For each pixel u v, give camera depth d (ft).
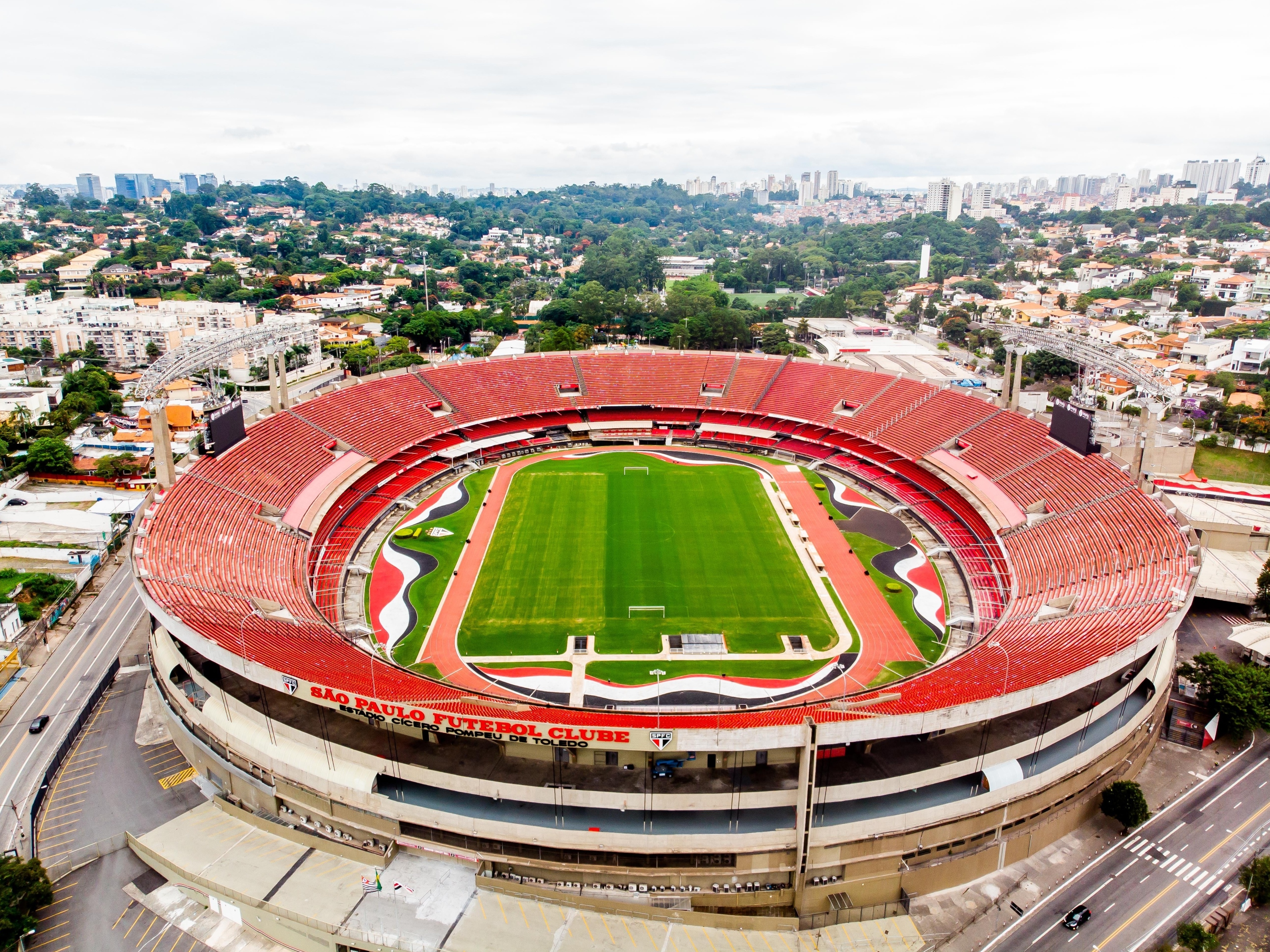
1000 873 163.32
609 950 141.59
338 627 228.43
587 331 654.53
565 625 233.14
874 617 236.84
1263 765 191.83
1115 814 171.22
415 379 392.27
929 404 357.41
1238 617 254.68
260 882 154.40
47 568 288.51
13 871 146.82
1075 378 552.00
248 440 298.15
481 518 307.99
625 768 166.91
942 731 164.66
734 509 314.76
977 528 281.13
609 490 335.67
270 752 167.63
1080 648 175.32
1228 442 393.29
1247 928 150.41
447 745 171.94
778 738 144.46
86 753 197.26
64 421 439.63
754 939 146.10
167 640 205.77
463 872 157.89
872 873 156.56
